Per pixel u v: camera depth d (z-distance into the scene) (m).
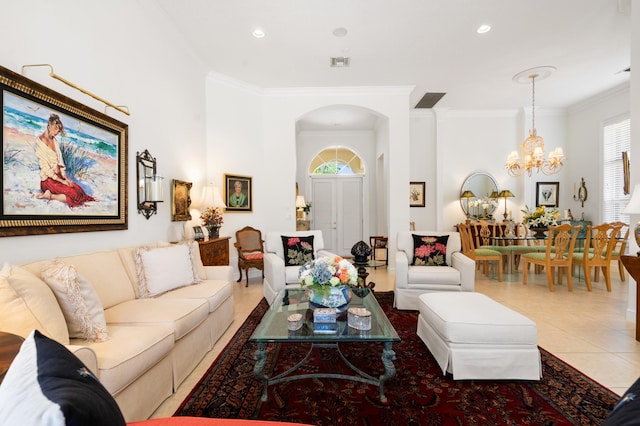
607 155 5.65
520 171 6.54
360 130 7.58
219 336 2.64
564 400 1.75
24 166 1.76
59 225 1.99
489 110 6.53
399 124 5.20
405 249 3.79
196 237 3.81
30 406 0.49
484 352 1.93
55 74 2.02
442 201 6.45
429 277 3.32
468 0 3.07
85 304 1.58
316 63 4.33
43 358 0.63
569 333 2.66
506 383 1.92
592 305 3.42
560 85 5.22
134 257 2.45
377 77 4.80
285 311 2.20
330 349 2.46
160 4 3.10
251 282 4.68
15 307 1.27
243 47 3.91
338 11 3.23
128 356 1.45
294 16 3.30
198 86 4.29
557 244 4.06
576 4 3.13
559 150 5.05
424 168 6.53
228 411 1.67
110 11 2.55
